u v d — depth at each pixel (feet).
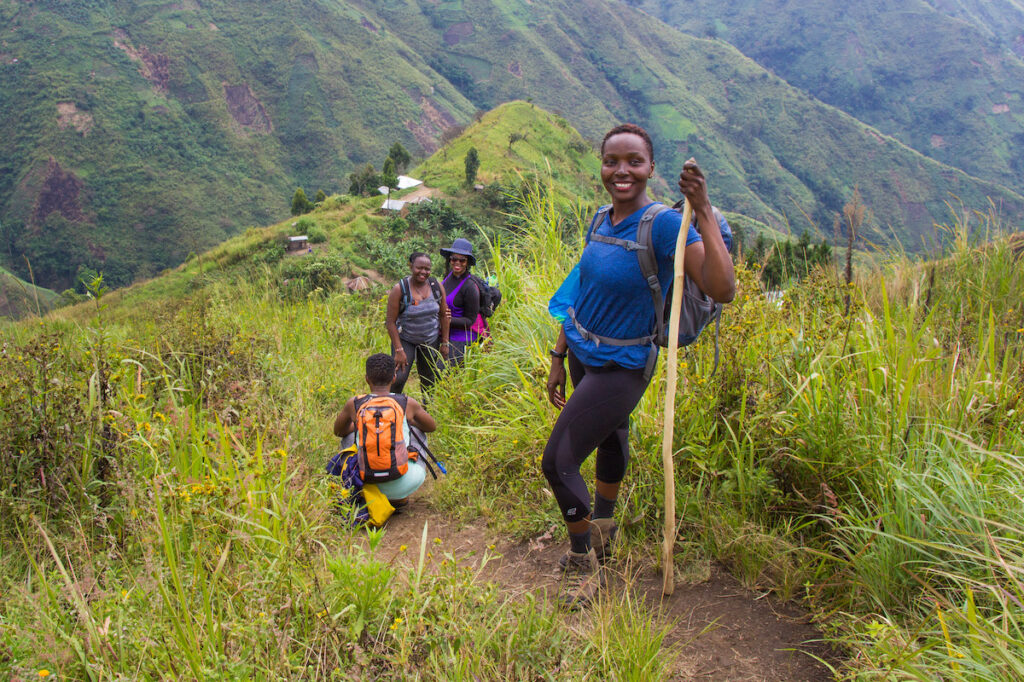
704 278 7.91
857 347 11.98
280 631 7.66
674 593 9.58
